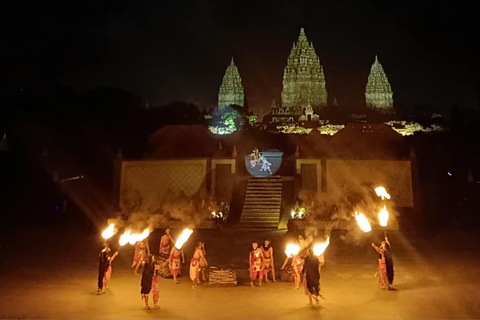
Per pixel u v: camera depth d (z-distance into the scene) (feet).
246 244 78.13
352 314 38.34
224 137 154.81
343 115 291.17
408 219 96.17
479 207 105.29
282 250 72.69
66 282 52.47
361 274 56.49
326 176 102.73
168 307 41.09
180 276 55.77
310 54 305.32
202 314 38.60
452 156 134.10
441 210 104.94
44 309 40.19
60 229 96.37
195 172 106.52
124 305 41.81
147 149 141.49
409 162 101.24
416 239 80.59
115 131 153.69
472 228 92.38
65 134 144.66
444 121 214.48
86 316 37.91
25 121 144.25
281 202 105.50
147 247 58.65
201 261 52.49
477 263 62.23
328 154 119.96
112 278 54.85
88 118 158.10
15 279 53.98
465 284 50.21
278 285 50.78
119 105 173.99
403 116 268.21
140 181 107.45
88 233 92.07
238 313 38.96
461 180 116.47
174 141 147.54
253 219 99.66
